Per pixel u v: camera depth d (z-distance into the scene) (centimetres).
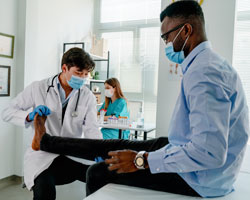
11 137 254
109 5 400
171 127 96
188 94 83
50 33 315
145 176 105
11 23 247
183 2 95
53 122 148
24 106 151
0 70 237
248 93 273
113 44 400
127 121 279
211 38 220
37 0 265
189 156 78
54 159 142
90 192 115
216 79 78
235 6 211
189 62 94
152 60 376
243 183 120
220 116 75
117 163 92
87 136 154
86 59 137
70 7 351
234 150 88
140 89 386
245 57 274
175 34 96
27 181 133
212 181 92
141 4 379
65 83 147
